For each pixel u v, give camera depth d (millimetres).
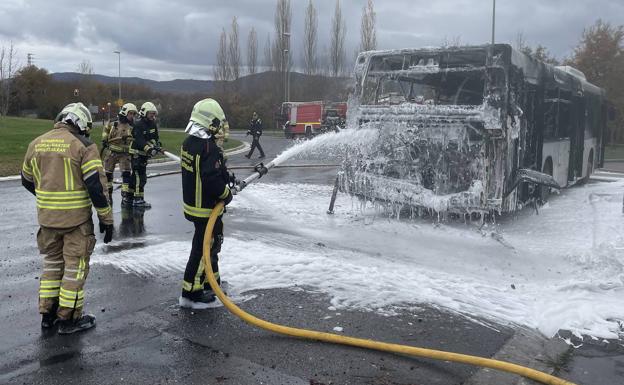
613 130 35188
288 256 6156
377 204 8508
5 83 47469
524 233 7871
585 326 4406
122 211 9125
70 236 4094
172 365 3645
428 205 7703
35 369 3551
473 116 7332
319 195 11086
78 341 3982
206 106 4477
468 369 3688
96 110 44312
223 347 3936
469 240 7328
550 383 3447
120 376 3484
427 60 8109
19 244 6750
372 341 3953
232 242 6840
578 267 6156
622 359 3912
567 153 10742
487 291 5227
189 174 4523
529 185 8539
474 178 7426
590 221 8438
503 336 4242
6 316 4418
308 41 55406
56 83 61250
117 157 9500
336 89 54781
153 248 6566
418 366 3711
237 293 5023
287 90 49250
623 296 5125
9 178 12820
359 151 8406
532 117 8406
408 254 6645
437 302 4898
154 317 4457
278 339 4090
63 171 3984
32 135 24422
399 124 8008
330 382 3467
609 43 32625
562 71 10133
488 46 7371
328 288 5191
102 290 5055
